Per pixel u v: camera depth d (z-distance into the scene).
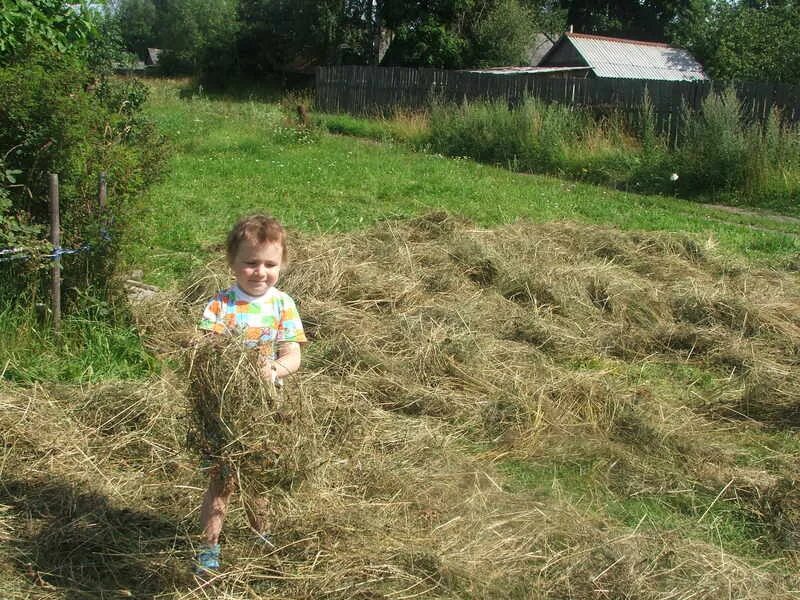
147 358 5.13
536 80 20.89
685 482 4.25
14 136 5.28
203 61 44.66
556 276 7.35
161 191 10.70
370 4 40.94
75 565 3.15
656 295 7.21
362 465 4.02
